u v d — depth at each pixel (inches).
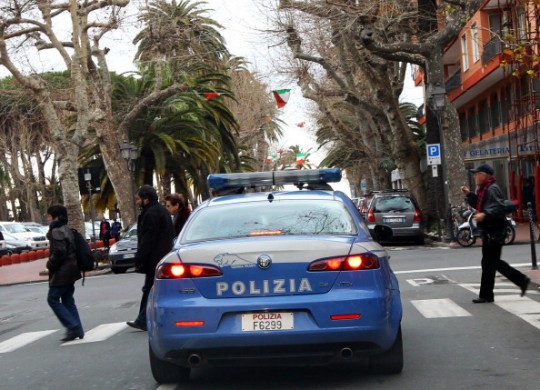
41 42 1240.2
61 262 442.3
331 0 1114.1
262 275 262.5
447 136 1068.5
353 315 259.1
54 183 2910.9
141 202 442.3
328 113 1761.8
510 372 294.2
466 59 1582.2
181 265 267.7
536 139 1142.3
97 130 1397.6
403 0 1192.8
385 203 1129.4
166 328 264.2
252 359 262.8
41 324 559.8
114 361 366.3
